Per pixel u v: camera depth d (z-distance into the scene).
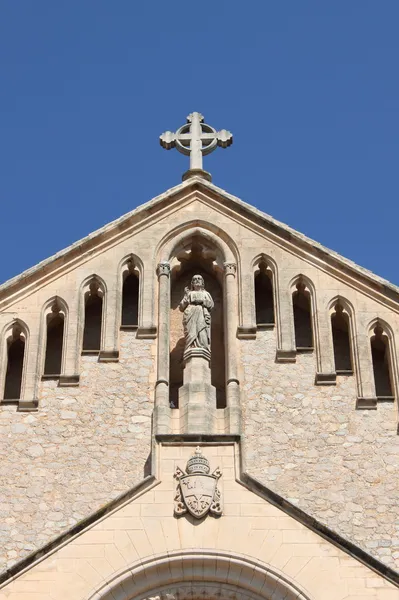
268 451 32.09
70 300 34.75
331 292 34.91
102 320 34.47
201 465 29.70
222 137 38.91
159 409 32.31
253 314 34.53
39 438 32.34
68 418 32.66
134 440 32.28
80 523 28.86
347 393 33.09
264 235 36.06
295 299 35.38
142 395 33.09
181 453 30.16
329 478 31.67
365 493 31.42
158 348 33.88
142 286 35.19
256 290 35.66
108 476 31.69
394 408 32.84
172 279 36.09
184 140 38.88
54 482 31.59
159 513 29.19
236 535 28.95
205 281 36.28
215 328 35.25
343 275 35.12
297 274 35.28
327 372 33.38
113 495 31.39
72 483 31.58
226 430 32.12
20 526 30.91
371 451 32.12
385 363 34.19
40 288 34.97
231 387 32.88
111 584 28.23
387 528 30.86
